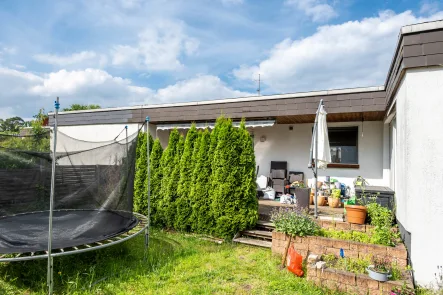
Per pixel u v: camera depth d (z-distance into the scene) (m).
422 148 4.41
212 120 9.75
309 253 5.28
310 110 8.19
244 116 9.01
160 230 7.62
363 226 5.74
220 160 6.88
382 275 3.97
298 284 4.45
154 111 10.41
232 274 4.92
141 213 8.03
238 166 6.83
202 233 7.10
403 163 4.76
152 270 5.09
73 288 4.34
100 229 5.52
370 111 7.54
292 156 10.42
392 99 6.11
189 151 7.50
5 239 4.83
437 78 4.33
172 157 7.81
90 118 11.56
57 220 6.15
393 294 3.73
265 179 10.23
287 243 5.46
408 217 4.48
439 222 4.28
